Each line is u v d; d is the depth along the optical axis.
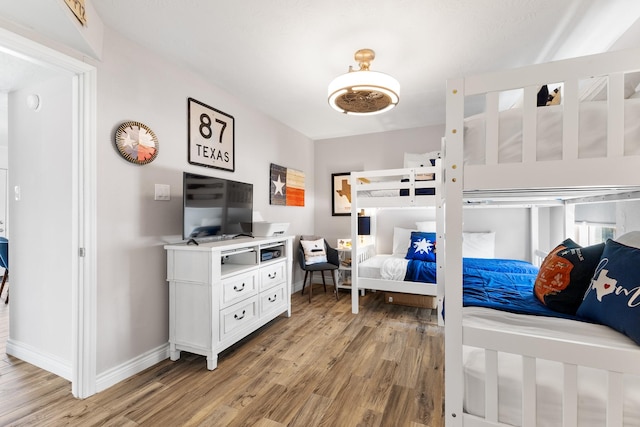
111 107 1.89
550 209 3.49
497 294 1.63
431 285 2.97
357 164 4.46
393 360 2.16
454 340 1.09
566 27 1.88
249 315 2.43
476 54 2.21
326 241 4.46
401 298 3.42
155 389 1.81
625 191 1.62
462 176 1.10
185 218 2.15
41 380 1.91
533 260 3.49
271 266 2.76
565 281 1.33
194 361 2.17
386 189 3.21
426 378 1.92
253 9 1.72
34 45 1.52
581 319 1.18
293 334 2.64
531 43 2.07
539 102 2.00
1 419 1.54
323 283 4.18
